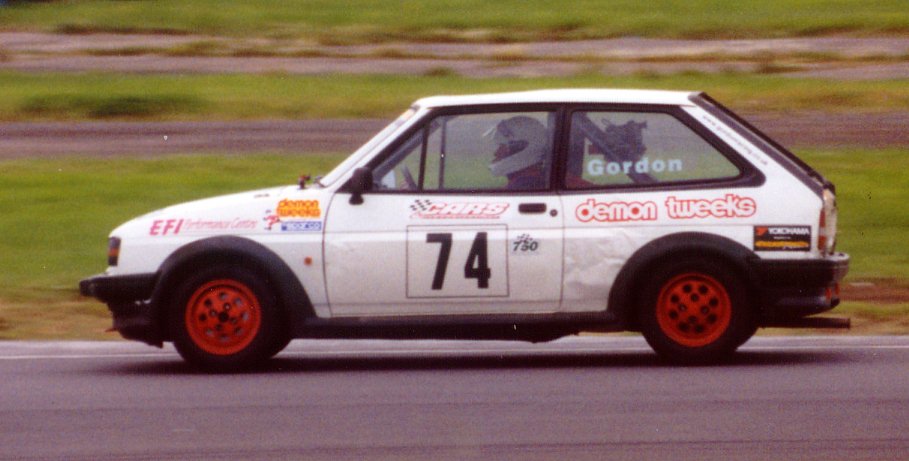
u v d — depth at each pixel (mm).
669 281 30234
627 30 159375
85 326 40031
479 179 30625
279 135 83062
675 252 30062
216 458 22156
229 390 28281
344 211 30484
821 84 103812
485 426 24328
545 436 23453
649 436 23359
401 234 30266
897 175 63844
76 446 23125
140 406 26578
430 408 26062
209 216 30938
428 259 30156
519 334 30609
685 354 30328
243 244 30469
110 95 98750
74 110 95500
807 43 143750
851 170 65188
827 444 22672
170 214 31234
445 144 30750
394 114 94000
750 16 167625
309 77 116250
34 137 83625
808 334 37938
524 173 30562
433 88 107312
